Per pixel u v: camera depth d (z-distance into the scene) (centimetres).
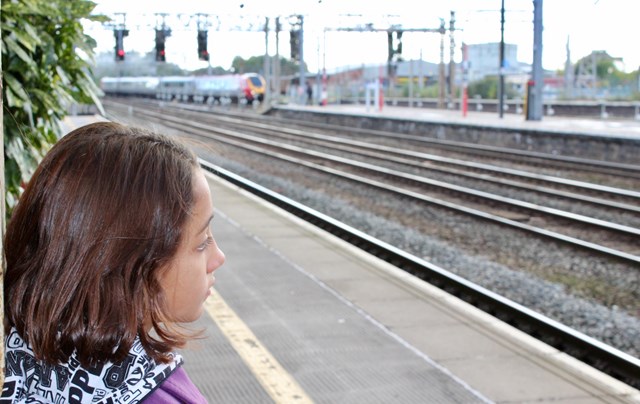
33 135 325
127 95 8112
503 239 1038
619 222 1191
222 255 122
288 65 9119
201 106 6269
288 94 7019
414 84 7212
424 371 445
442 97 4662
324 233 891
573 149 2228
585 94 5097
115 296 103
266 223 958
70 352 104
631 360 532
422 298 607
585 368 458
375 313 562
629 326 668
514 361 465
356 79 7538
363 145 2478
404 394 411
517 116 3569
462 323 540
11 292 110
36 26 344
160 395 107
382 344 491
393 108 4881
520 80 6384
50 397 108
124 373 105
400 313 563
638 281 820
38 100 325
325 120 3975
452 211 1240
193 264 112
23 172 299
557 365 461
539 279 835
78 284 103
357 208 1327
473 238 1056
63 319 103
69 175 108
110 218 105
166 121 4028
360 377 434
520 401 406
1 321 103
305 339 499
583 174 1753
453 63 4597
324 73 5066
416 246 1005
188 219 110
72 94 363
